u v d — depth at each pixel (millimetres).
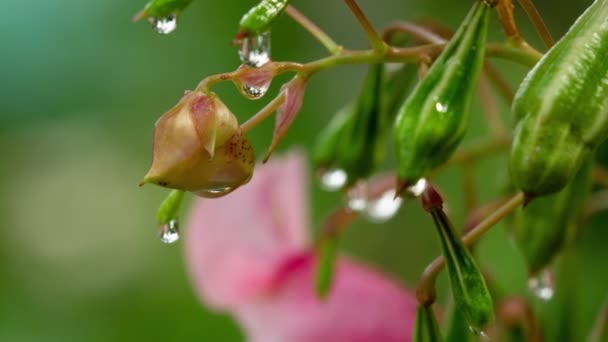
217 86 516
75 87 574
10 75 581
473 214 334
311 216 509
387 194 353
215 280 362
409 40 324
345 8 541
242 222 362
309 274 357
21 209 579
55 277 564
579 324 351
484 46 284
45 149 583
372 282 358
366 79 331
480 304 282
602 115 275
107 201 577
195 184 277
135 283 553
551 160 274
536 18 291
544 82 276
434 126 280
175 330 531
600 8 280
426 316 293
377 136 335
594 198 349
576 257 350
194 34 542
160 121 277
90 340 543
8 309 554
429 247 520
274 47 519
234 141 277
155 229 571
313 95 520
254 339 360
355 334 355
